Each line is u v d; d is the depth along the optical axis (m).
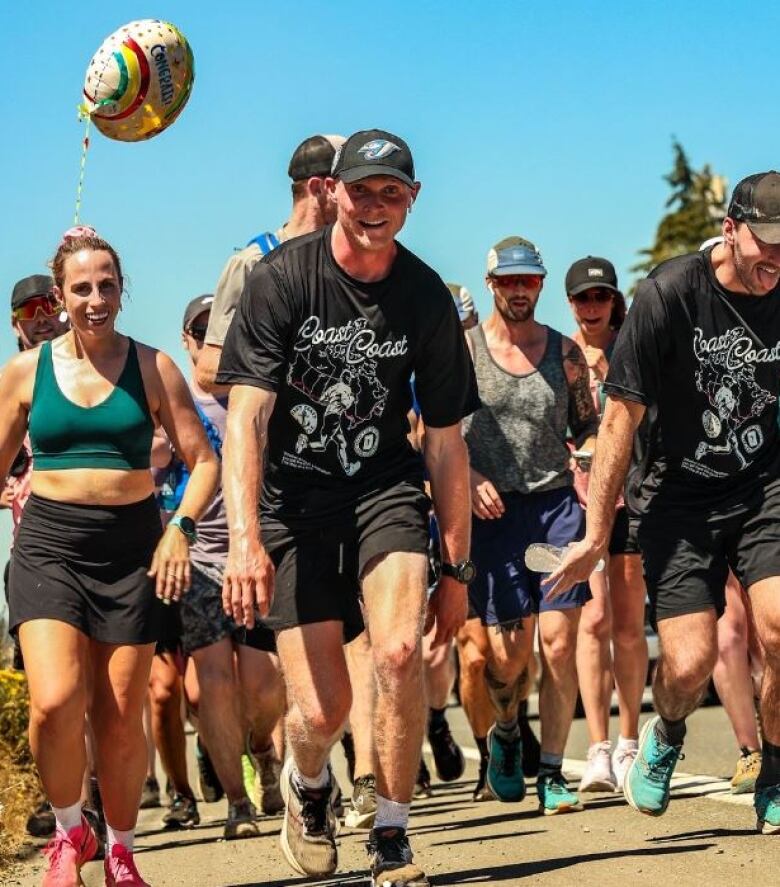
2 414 6.28
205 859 7.73
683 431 6.71
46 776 6.07
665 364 6.61
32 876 7.43
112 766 6.24
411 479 6.23
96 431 6.16
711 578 6.82
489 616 8.76
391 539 6.03
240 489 5.87
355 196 5.84
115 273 6.21
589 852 6.84
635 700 9.44
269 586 5.82
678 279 6.52
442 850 7.29
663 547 6.84
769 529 6.68
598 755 9.41
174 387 6.32
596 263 9.72
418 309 6.07
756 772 8.83
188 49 7.68
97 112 7.50
